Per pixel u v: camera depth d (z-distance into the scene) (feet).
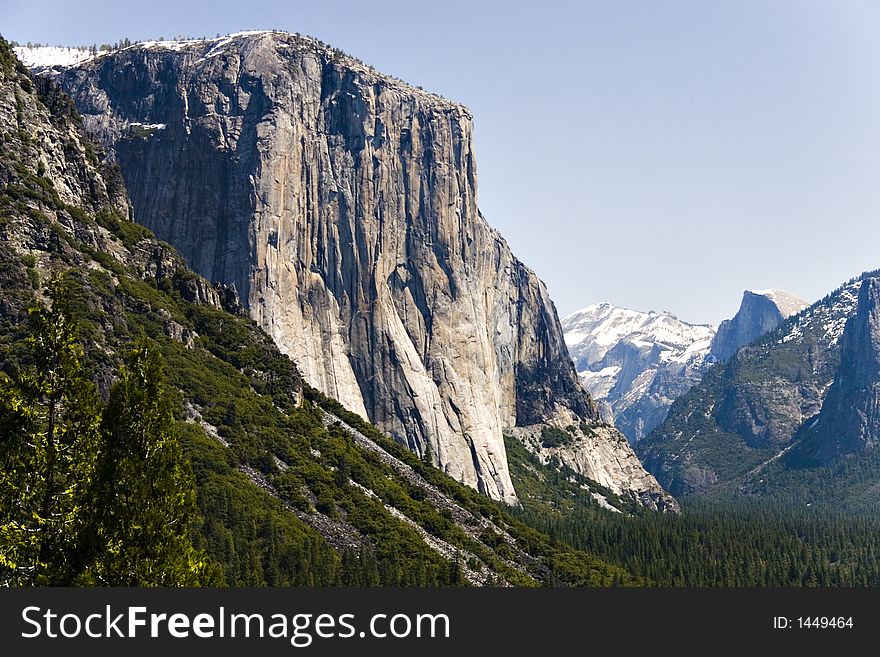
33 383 296.71
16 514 288.71
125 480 290.76
